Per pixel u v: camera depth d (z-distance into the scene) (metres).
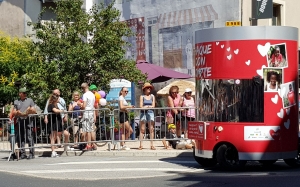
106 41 20.22
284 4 23.95
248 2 21.67
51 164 14.16
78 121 16.20
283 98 12.10
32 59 20.19
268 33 11.98
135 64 20.86
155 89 24.41
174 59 23.78
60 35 20.34
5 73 22.66
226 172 12.12
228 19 21.86
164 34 24.16
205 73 12.45
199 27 22.83
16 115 15.62
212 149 12.30
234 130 12.03
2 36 24.77
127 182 10.95
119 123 16.30
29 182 11.23
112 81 21.12
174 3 23.77
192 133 12.80
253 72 11.94
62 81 19.73
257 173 11.81
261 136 11.93
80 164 13.99
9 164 14.52
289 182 10.32
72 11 20.42
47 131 16.08
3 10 28.83
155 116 16.27
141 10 25.08
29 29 28.08
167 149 16.31
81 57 19.47
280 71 12.08
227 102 12.10
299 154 12.69
